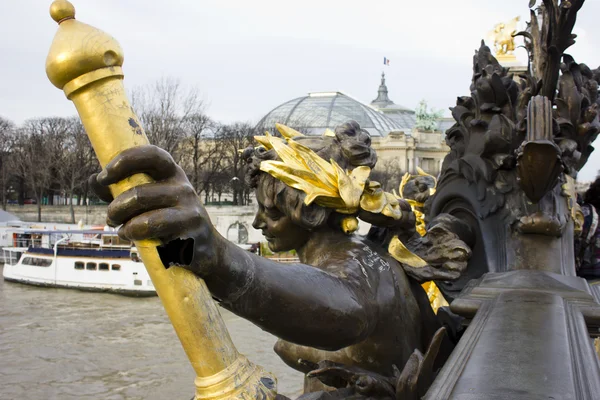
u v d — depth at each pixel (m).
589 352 1.47
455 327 2.35
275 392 1.23
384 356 1.78
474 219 2.85
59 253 35.16
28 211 66.00
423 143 86.56
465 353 1.48
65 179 65.44
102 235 36.31
